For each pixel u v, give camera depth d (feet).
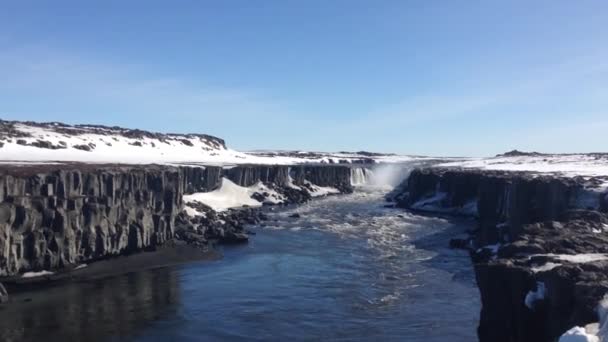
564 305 84.94
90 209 209.46
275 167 497.87
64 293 168.66
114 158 394.11
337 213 373.61
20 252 184.24
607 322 70.64
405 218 345.51
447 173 421.18
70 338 131.85
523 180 242.58
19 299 161.58
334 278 186.09
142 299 163.32
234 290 172.76
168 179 279.49
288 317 146.61
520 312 93.97
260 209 395.55
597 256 102.94
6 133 378.32
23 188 196.13
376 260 213.87
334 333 134.72
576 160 541.75
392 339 130.11
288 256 223.10
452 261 209.87
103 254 212.02
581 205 212.64
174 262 211.61
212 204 377.91
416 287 173.17
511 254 112.98
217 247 243.60
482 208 315.17
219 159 548.31
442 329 135.44
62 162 284.41
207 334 135.23
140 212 235.61
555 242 113.80
